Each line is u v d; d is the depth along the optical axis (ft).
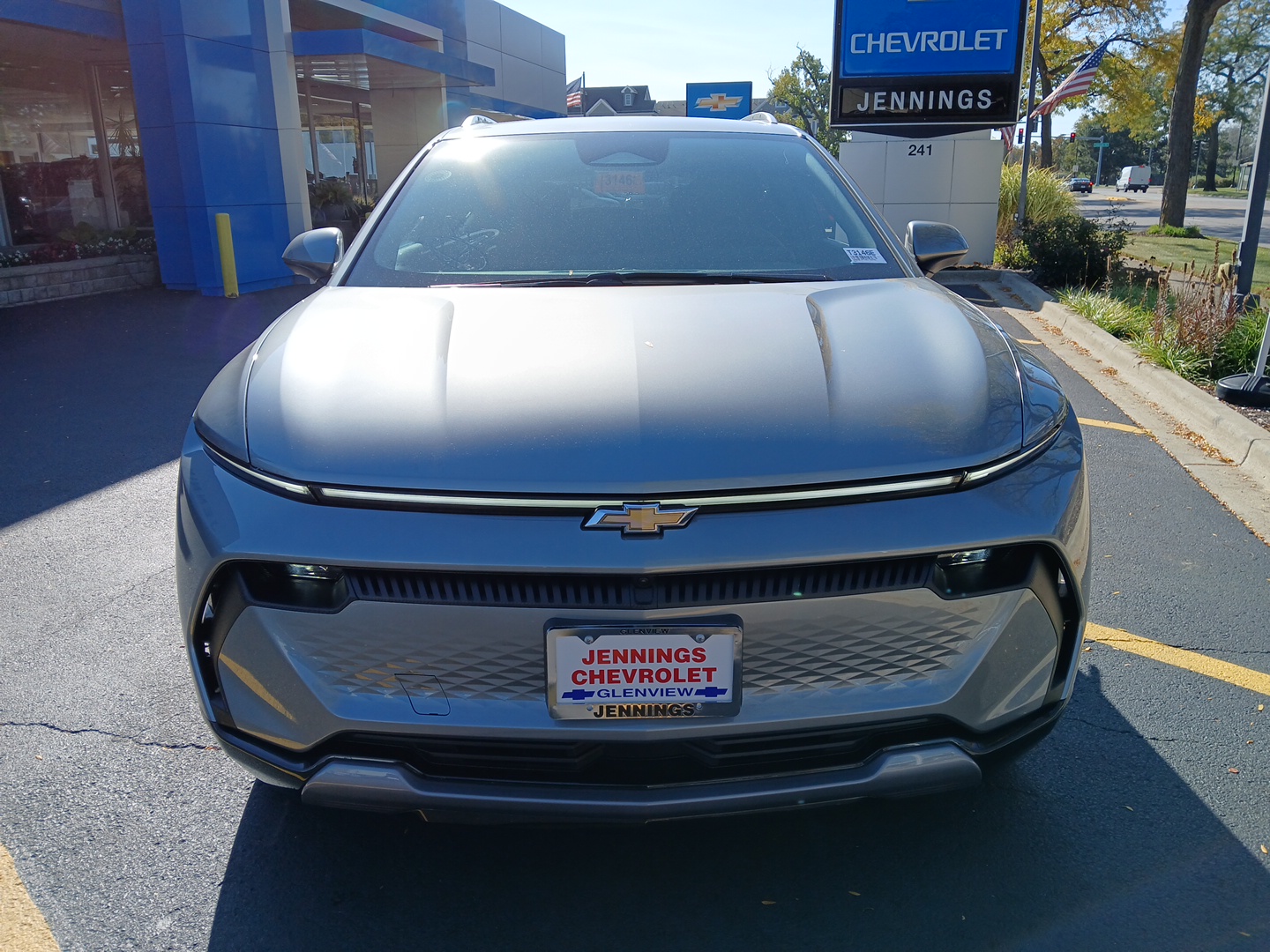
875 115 45.91
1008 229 52.49
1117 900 7.00
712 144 11.08
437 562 5.74
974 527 6.00
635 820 5.98
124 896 7.06
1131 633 11.15
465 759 6.12
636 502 5.84
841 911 6.91
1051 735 9.10
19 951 6.52
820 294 8.27
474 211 9.82
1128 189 303.27
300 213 47.09
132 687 10.03
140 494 16.25
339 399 6.58
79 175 48.70
